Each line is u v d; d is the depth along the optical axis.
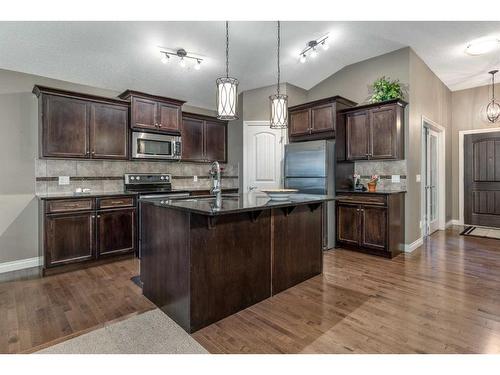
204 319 2.09
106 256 3.48
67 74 3.62
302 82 4.97
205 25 3.24
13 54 3.14
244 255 2.37
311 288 2.78
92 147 3.61
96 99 3.63
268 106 4.93
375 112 4.05
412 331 2.00
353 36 3.72
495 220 5.58
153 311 2.32
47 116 3.29
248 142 5.03
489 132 5.56
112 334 1.99
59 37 3.05
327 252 4.03
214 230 2.15
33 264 3.45
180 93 4.62
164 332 2.02
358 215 3.99
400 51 4.07
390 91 3.91
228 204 2.21
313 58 4.32
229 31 3.39
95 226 3.39
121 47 3.40
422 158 4.43
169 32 3.28
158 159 4.25
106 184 4.07
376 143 4.05
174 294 2.17
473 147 5.77
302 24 3.39
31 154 3.45
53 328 2.06
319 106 4.44
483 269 3.26
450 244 4.42
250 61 4.12
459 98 5.89
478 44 3.89
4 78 3.28
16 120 3.35
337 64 4.61
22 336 1.95
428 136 4.96
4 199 3.28
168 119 4.27
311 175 4.19
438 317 2.19
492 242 4.52
